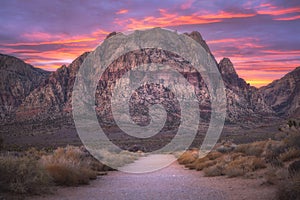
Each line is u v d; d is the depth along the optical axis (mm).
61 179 13164
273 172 12297
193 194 10750
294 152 14922
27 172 10828
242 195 9859
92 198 10336
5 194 9891
